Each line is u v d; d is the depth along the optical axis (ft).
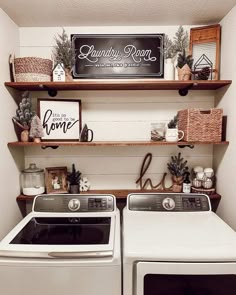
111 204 5.09
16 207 5.61
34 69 5.15
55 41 5.87
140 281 3.42
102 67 5.89
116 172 6.22
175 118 5.69
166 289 3.48
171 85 5.43
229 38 5.13
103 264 3.44
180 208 4.99
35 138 5.36
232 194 5.06
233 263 3.38
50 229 4.35
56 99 5.71
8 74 5.23
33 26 5.82
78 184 5.88
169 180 6.19
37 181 5.89
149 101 6.06
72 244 3.73
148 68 5.89
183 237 3.85
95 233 4.21
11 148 5.37
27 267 3.42
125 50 5.87
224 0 4.66
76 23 5.70
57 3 4.74
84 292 3.48
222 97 5.56
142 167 6.15
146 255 3.41
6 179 5.10
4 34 5.04
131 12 5.17
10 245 3.66
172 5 4.86
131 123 6.09
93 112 6.07
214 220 4.56
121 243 4.16
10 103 5.34
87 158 6.18
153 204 5.02
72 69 5.80
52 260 3.46
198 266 3.37
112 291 3.49
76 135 5.82
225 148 5.40
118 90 6.02
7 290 3.45
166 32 5.87
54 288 3.46
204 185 5.67
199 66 5.57
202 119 5.21
